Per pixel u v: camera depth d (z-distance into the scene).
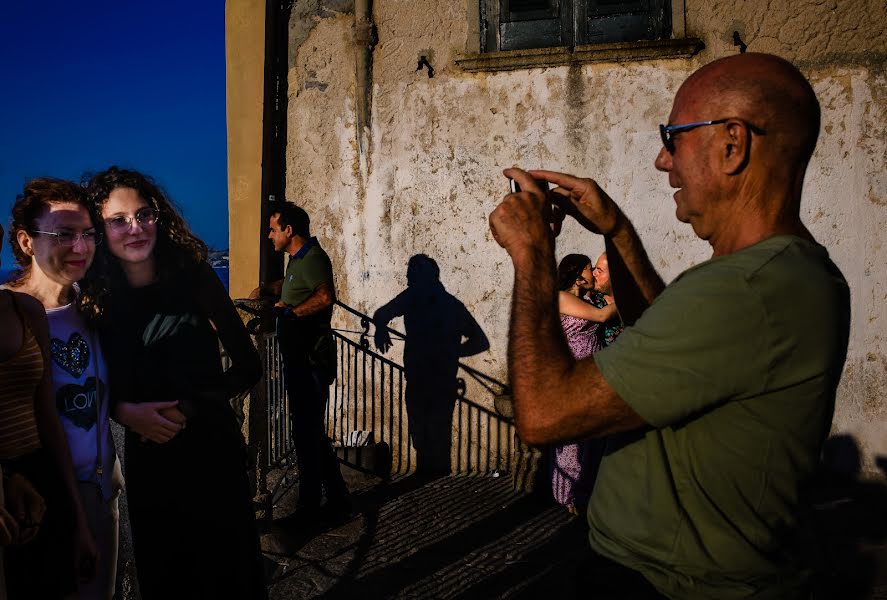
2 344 1.79
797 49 4.68
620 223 1.58
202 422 2.20
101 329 2.15
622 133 4.87
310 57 5.22
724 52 4.75
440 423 5.18
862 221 4.70
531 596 3.24
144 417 2.08
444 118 5.06
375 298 5.25
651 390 1.04
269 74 5.18
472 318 5.09
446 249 5.11
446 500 4.57
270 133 5.24
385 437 5.29
